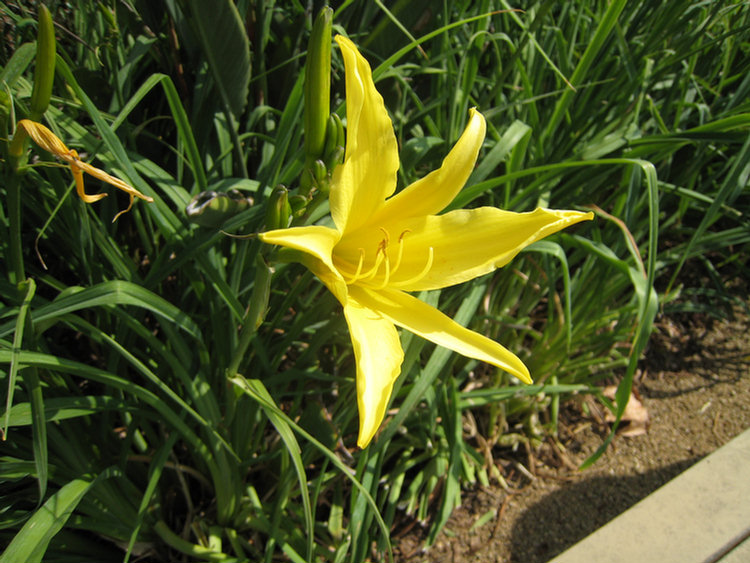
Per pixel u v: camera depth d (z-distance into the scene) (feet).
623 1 1.02
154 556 1.07
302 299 1.20
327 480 1.13
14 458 0.87
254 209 0.89
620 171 1.34
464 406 1.21
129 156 0.93
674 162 1.55
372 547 1.16
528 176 1.23
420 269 0.78
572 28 1.32
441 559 1.17
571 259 1.36
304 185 0.71
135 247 1.23
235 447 1.03
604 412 1.46
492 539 1.20
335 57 1.19
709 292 1.62
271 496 1.14
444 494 1.14
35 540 0.73
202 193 0.81
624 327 1.37
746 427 1.41
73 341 1.23
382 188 0.73
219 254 1.00
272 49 1.26
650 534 1.07
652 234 0.98
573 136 1.29
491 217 0.77
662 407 1.49
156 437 1.06
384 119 0.70
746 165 1.02
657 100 1.59
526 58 1.34
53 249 1.06
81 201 0.86
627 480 1.31
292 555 0.98
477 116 0.76
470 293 1.10
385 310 0.77
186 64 1.18
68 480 0.92
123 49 1.11
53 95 1.02
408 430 1.25
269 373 1.02
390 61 0.91
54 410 0.79
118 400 0.88
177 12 1.05
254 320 0.75
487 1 1.11
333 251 0.80
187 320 0.85
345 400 1.17
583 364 1.38
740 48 1.59
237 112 1.06
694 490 1.13
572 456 1.37
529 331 1.40
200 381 0.92
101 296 0.76
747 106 1.20
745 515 1.09
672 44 1.40
